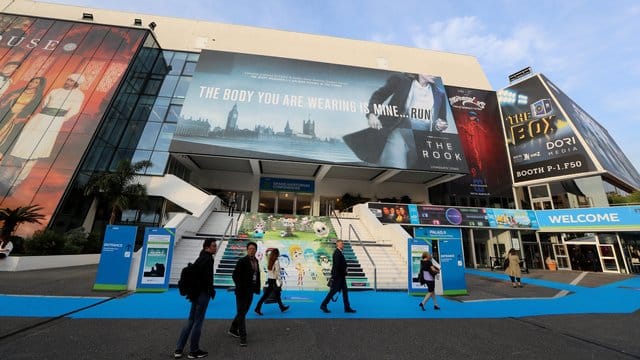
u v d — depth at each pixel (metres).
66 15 26.81
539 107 26.00
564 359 4.35
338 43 30.41
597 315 7.14
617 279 15.61
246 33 29.14
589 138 24.81
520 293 10.46
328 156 20.27
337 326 5.73
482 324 6.19
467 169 21.58
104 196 16.53
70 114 18.36
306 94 22.56
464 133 26.56
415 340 5.04
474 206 24.11
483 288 11.42
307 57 29.14
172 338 4.74
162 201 19.16
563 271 20.41
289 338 4.94
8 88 18.70
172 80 24.95
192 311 4.12
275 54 28.66
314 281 10.18
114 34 23.16
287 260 11.38
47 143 17.03
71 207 16.11
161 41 27.31
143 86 23.77
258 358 4.06
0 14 22.70
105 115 18.75
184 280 4.14
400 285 10.29
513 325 6.16
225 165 22.69
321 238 15.06
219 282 9.59
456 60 32.22
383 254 12.68
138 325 5.36
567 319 6.71
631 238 20.11
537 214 23.12
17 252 12.83
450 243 10.12
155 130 21.70
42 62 20.33
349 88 23.59
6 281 8.70
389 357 4.27
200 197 18.38
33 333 4.69
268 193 24.33
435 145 22.16
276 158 19.45
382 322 6.13
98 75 20.47
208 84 21.33
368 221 17.00
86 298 7.26
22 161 16.20
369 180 25.78
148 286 8.46
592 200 21.53
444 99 24.58
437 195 25.19
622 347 4.87
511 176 25.64
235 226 15.55
